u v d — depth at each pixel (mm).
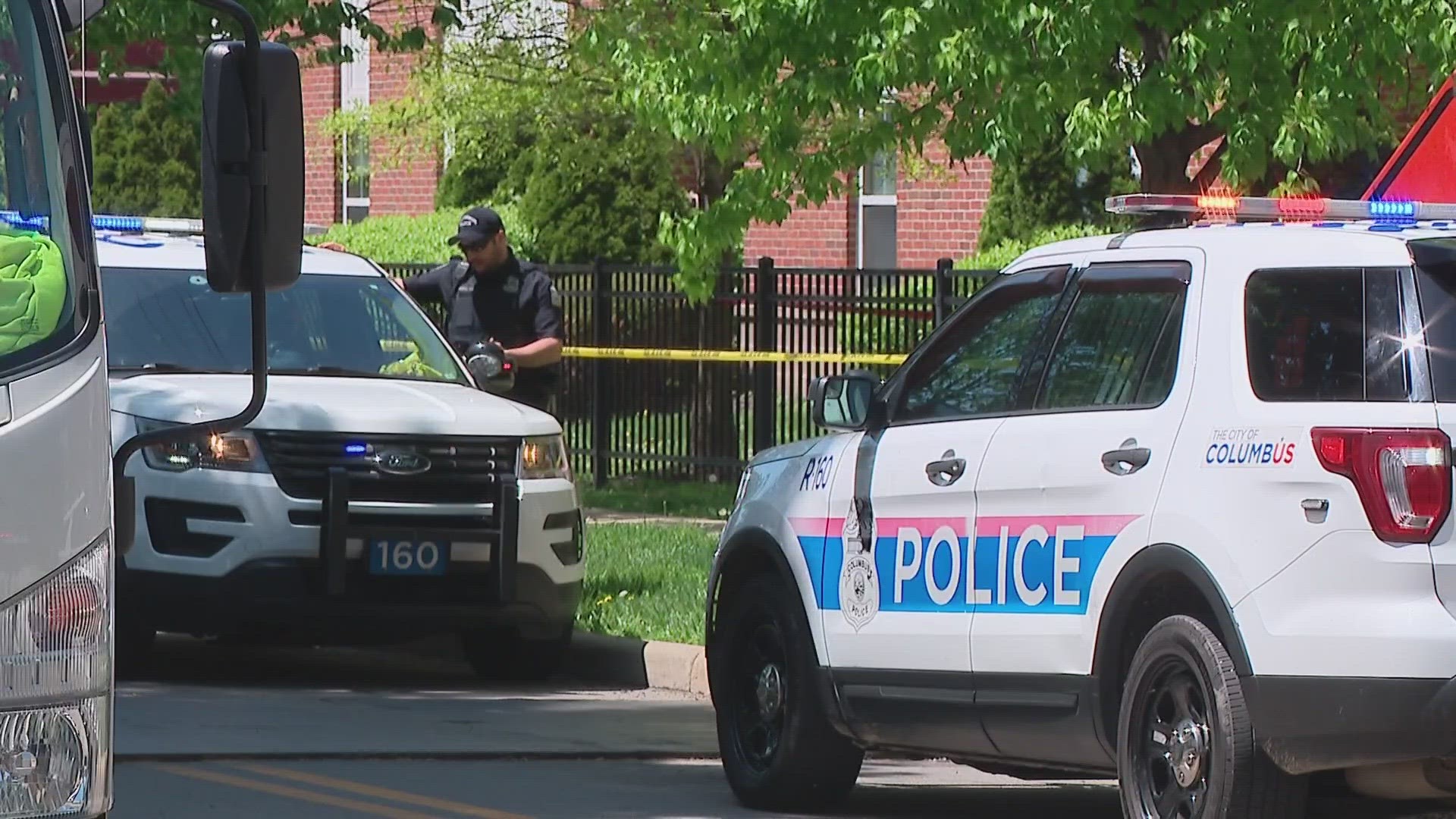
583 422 76750
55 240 17125
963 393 30297
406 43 64438
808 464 32688
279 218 19500
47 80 17906
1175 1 45781
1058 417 28203
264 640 49812
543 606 43719
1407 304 24953
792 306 70062
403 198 117938
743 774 32938
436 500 42750
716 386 72625
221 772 33844
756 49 49375
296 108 19594
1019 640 28047
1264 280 26094
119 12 59781
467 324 52281
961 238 94438
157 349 45219
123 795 31703
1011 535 28391
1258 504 24953
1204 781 25328
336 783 33344
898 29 45656
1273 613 24609
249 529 41438
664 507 67500
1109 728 27062
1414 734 23688
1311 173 57094
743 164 72625
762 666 33156
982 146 46625
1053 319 29266
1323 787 25719
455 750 36594
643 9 67750
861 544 30984
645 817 31703
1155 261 27891
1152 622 26828
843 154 50875
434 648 50219
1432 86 46344
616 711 41781
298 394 42906
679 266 59594
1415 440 24141
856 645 30891
